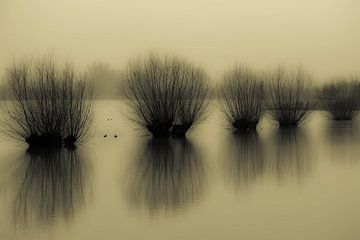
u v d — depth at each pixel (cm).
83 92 6262
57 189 3691
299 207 3072
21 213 3019
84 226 2744
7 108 6106
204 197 3369
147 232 2628
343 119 10325
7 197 3444
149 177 4097
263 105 8494
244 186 3691
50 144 6088
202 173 4231
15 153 5553
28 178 4119
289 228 2658
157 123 7119
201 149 5747
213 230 2639
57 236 2581
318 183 3753
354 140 6419
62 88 6075
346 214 2900
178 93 7162
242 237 2522
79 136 6341
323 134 7262
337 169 4312
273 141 6462
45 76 6050
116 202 3272
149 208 3098
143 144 6288
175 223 2777
